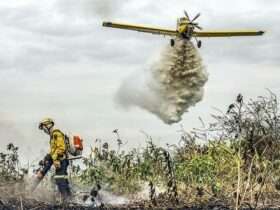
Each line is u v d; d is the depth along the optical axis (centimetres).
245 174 1011
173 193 1098
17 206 1047
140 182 1209
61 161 1248
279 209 965
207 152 1196
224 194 1073
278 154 1085
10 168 1234
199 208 1008
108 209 1048
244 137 1108
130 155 1243
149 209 1031
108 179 1212
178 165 1188
